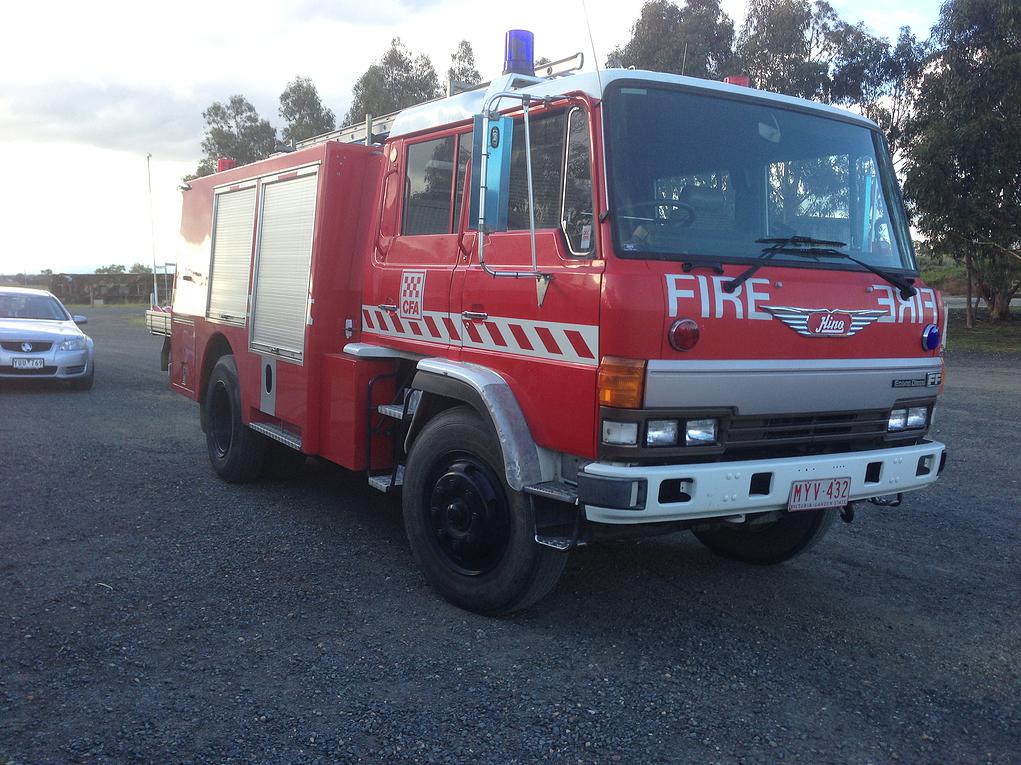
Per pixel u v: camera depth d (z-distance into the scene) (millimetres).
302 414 6039
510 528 4363
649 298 3752
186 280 8531
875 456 4371
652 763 3188
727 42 26859
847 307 4281
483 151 4000
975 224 23219
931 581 5293
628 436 3771
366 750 3221
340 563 5371
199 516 6332
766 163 4453
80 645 4066
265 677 3805
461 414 4684
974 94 23000
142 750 3170
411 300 5238
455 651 4129
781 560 5406
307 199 6055
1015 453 9125
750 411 4008
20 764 3043
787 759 3246
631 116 4098
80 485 7105
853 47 26984
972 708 3699
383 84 35469
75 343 12898
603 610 4727
